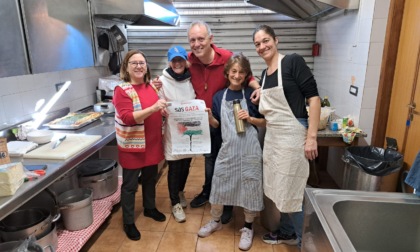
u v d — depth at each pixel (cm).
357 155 227
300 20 359
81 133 221
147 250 208
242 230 216
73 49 212
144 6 257
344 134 228
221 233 227
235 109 190
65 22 200
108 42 318
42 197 204
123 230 231
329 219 113
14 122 210
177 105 201
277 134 178
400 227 132
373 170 204
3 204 122
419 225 131
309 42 369
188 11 374
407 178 137
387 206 130
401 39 214
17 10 153
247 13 367
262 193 200
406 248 134
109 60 329
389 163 200
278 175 180
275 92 172
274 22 366
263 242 215
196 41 198
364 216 131
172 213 251
